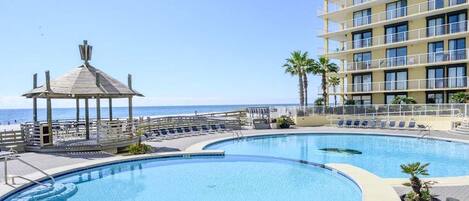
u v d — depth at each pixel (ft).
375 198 31.91
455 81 114.11
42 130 59.41
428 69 122.42
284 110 115.03
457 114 93.45
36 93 59.98
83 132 72.13
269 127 101.96
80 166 46.62
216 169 50.62
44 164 48.75
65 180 43.78
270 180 44.39
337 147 71.67
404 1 127.85
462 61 112.06
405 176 45.29
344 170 44.09
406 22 126.82
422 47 123.75
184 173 48.26
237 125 102.12
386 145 73.72
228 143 77.05
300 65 132.46
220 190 39.96
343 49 152.25
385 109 105.70
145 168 51.13
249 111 121.49
